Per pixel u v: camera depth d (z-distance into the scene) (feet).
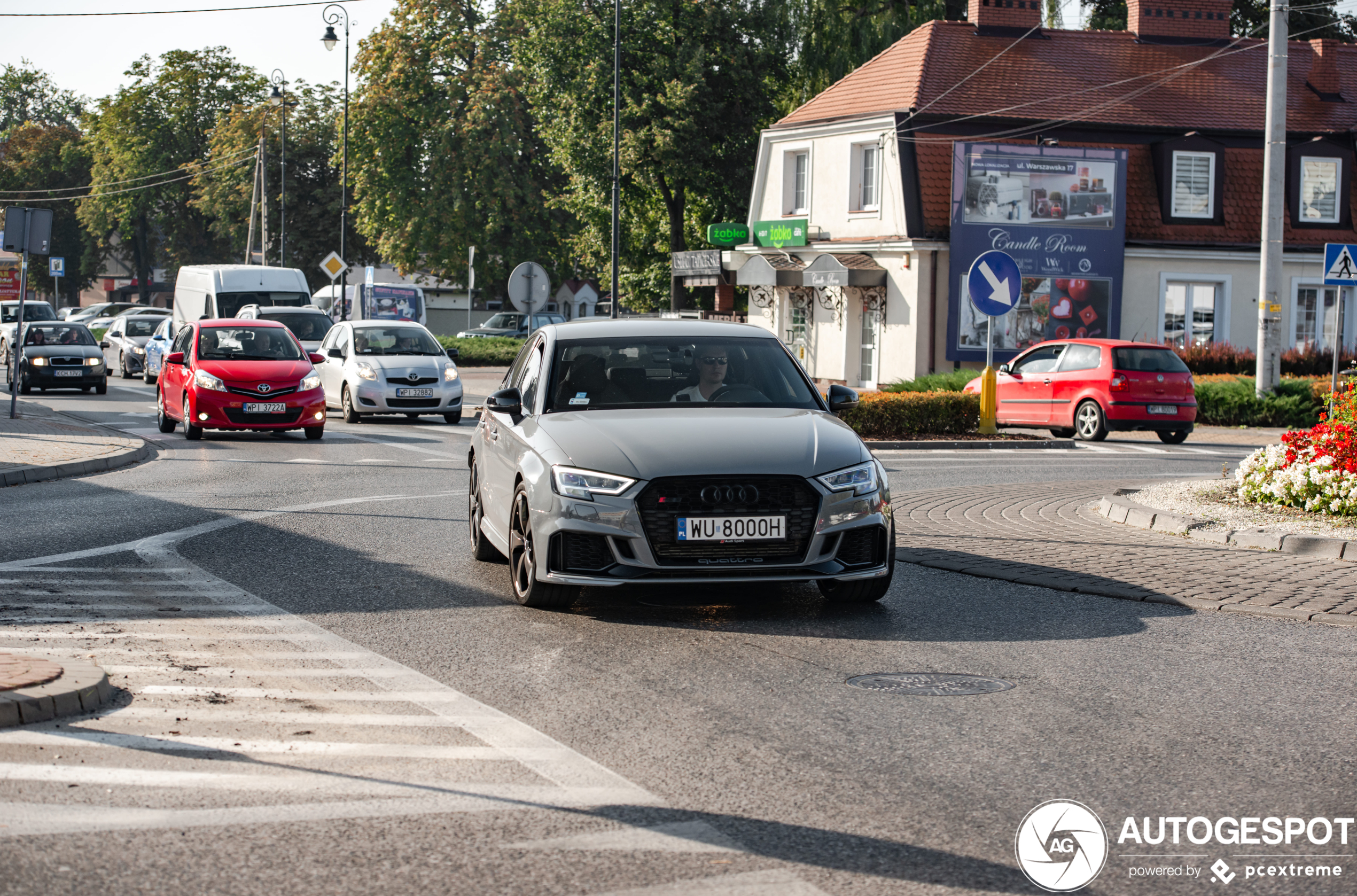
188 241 299.58
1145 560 34.14
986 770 17.39
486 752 18.06
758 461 26.40
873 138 116.98
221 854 14.32
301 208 262.06
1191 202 117.91
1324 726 19.57
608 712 20.18
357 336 89.10
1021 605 28.78
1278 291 88.17
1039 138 114.73
